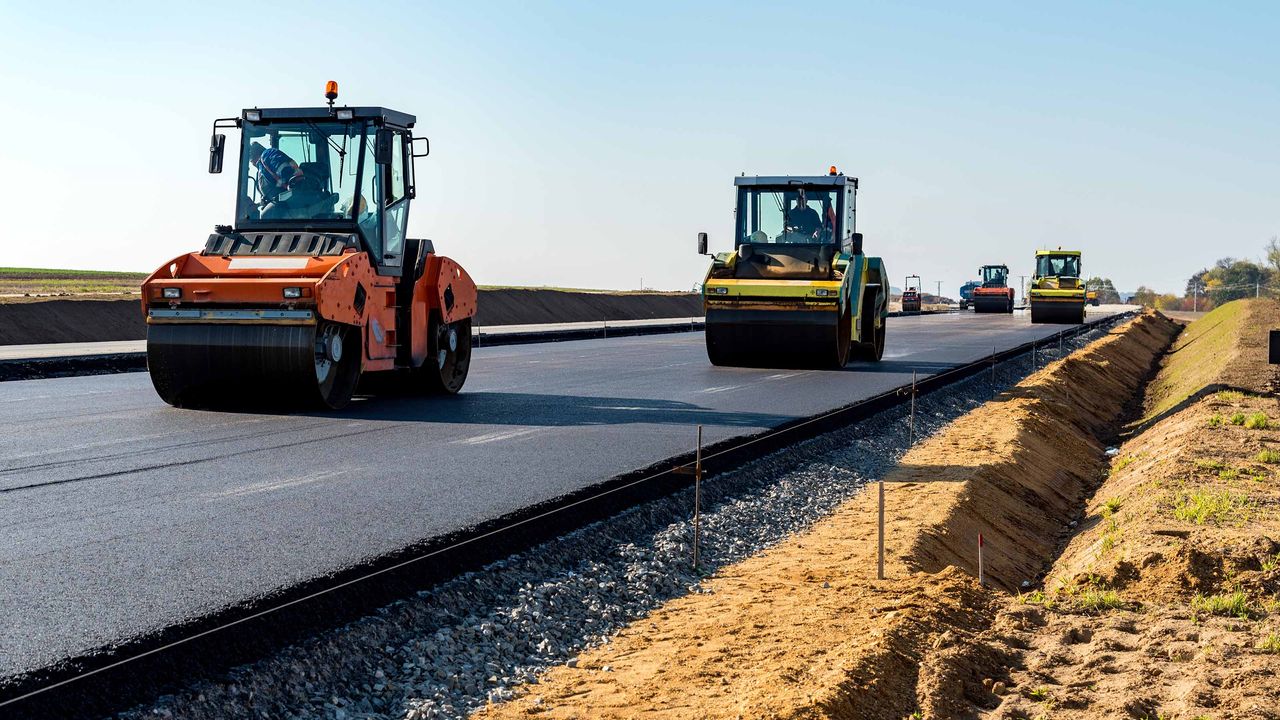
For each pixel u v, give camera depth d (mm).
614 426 13750
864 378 21484
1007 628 7098
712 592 8109
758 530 10148
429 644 6297
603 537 8781
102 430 12680
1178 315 85188
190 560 7051
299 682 5629
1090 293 96000
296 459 10938
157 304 14391
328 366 14695
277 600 6273
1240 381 21484
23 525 7941
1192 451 13211
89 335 38375
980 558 8289
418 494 9305
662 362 25281
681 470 8844
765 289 22984
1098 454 18141
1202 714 5570
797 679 5871
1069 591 8484
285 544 7516
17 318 36750
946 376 22312
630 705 5617
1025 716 5695
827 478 12562
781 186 24250
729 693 5754
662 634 6996
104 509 8508
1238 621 7172
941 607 7297
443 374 17359
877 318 26453
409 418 14289
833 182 24000
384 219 15789
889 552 9156
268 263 14633
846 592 7863
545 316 61812
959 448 14859
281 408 15031
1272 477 11820
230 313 14156
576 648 6719
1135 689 5980
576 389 18578
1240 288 102125
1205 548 8500
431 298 16984
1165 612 7398
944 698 5816
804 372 22812
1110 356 33000
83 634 5625
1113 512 11867
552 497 9266
